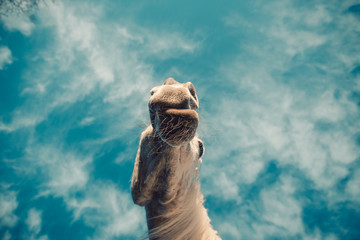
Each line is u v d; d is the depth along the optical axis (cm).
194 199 144
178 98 92
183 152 114
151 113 99
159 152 110
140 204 139
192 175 139
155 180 115
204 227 154
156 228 138
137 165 135
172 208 128
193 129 89
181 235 138
